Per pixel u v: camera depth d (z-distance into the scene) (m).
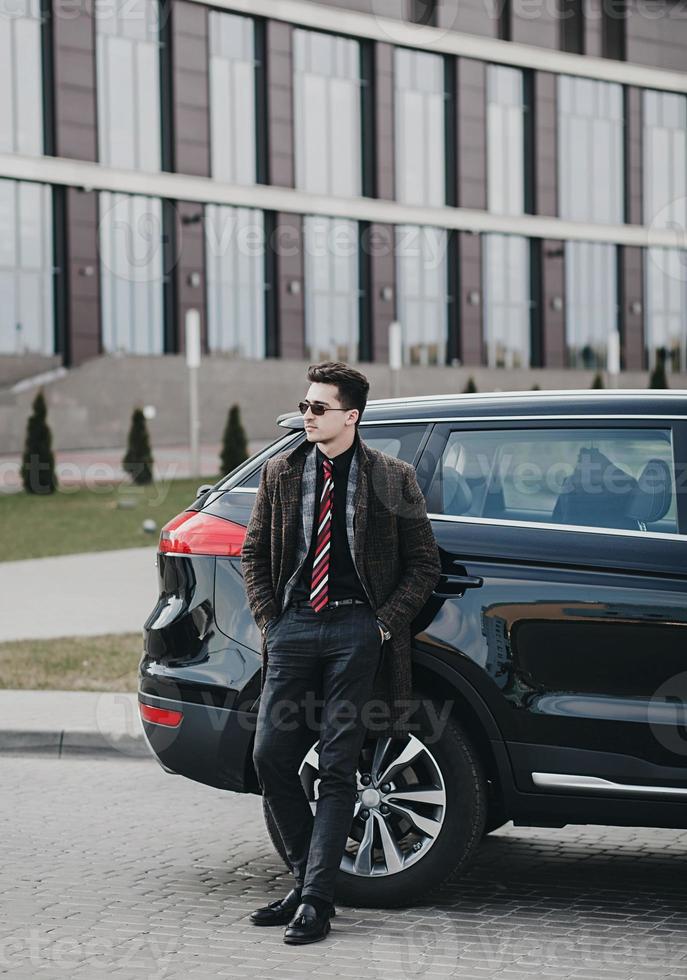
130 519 36.62
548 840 8.82
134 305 60.44
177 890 7.64
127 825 9.30
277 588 6.78
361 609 6.70
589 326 72.88
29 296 58.12
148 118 60.81
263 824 9.36
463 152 68.62
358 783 7.15
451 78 68.56
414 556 6.76
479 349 69.25
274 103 63.59
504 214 69.75
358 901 7.12
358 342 66.25
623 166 73.88
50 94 58.31
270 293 63.91
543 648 6.89
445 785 7.01
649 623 6.79
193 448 50.09
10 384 57.41
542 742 6.89
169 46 60.94
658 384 58.59
